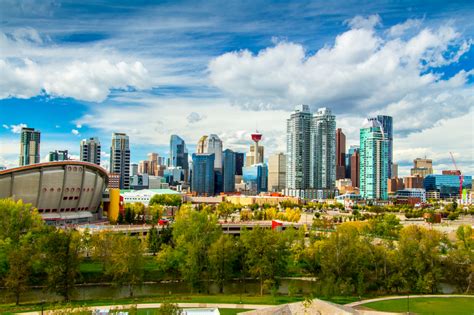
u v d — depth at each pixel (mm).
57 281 124375
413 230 181875
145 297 128625
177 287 144625
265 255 139750
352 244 146625
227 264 142125
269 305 117688
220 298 125750
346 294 134250
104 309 107312
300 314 90938
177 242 159750
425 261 143000
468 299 128500
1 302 121312
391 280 138500
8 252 134625
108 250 152750
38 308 112375
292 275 163250
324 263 142875
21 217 176875
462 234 187125
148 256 181375
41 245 130500
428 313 113125
